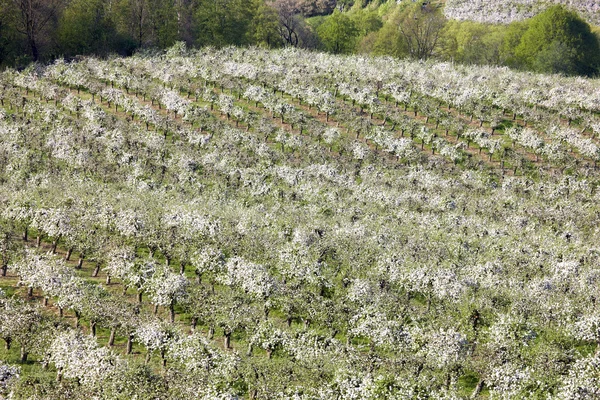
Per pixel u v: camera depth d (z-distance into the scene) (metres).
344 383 42.94
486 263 60.81
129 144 86.62
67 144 83.56
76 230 61.91
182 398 40.81
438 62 131.62
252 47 135.25
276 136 93.44
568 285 57.97
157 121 93.88
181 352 46.31
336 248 63.38
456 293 55.56
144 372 42.56
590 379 43.91
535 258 62.72
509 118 100.19
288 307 54.19
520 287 56.78
